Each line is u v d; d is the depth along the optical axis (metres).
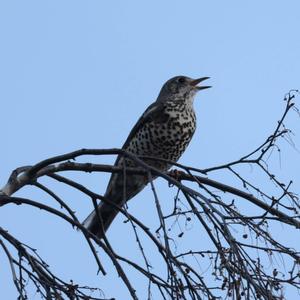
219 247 9.66
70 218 11.49
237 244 9.72
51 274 10.52
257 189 11.35
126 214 10.24
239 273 9.36
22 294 10.03
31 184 12.67
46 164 12.43
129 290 9.82
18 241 10.77
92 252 11.17
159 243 10.16
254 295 9.26
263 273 9.71
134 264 10.20
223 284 9.50
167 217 10.15
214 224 9.87
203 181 12.69
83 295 10.20
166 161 12.24
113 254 10.60
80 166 12.87
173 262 9.43
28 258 10.59
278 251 9.89
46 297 9.98
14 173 12.66
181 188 10.46
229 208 10.38
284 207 10.98
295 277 9.76
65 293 10.16
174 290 9.37
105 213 16.42
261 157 11.41
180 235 10.12
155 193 9.93
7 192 12.41
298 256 9.88
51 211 11.66
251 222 10.10
